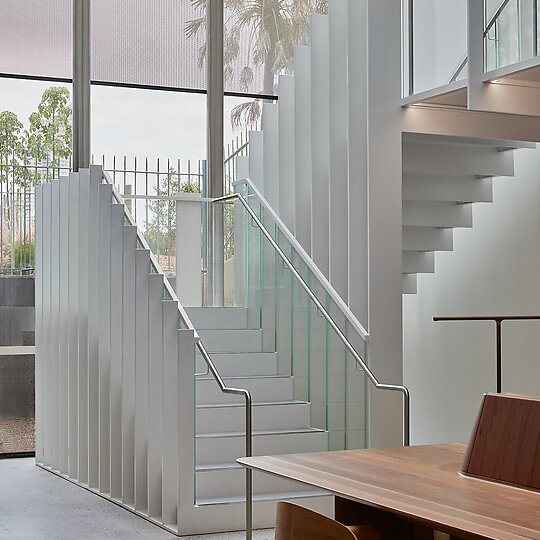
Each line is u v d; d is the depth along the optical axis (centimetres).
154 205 867
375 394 650
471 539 216
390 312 657
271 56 926
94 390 692
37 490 691
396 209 659
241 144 920
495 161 738
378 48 655
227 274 893
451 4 648
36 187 815
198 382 662
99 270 679
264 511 572
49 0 867
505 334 769
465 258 824
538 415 274
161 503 593
